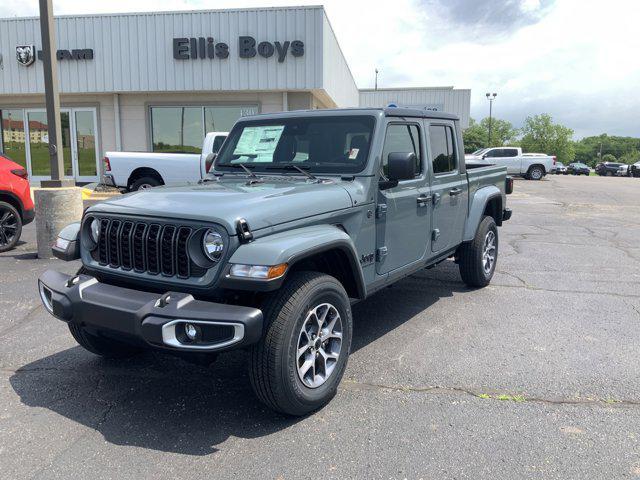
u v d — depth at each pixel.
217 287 3.10
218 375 4.12
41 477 2.84
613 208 16.50
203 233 3.15
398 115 4.54
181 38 16.61
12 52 17.34
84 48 17.05
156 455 3.04
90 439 3.21
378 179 4.20
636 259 8.48
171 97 17.84
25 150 18.67
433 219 5.11
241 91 17.48
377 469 2.91
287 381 3.21
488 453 3.06
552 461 2.98
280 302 3.21
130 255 3.42
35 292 6.25
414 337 4.88
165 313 2.99
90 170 18.52
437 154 5.26
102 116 18.11
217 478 2.84
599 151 175.38
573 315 5.54
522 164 33.62
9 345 4.68
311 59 16.23
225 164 4.84
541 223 12.87
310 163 4.41
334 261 3.84
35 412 3.54
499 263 8.08
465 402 3.66
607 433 3.27
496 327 5.16
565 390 3.84
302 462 2.97
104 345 4.18
